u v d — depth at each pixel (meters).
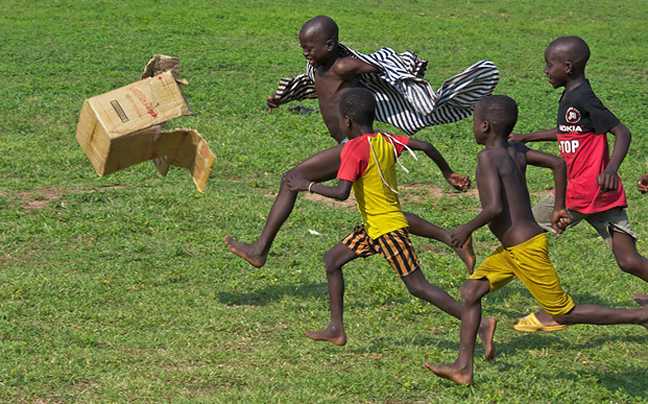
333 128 18.88
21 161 30.17
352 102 15.44
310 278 20.92
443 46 59.44
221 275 20.89
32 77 44.62
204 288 20.06
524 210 14.52
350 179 15.11
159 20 62.97
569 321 15.01
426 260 22.45
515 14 73.56
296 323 18.11
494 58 56.31
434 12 72.88
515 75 51.75
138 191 27.27
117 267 21.09
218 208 26.17
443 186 30.09
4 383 14.74
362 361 16.28
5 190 27.27
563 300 14.80
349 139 15.71
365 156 15.28
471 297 14.62
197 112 39.06
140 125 15.64
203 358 16.14
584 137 17.03
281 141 35.00
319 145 34.56
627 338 17.61
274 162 31.92
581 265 22.14
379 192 15.50
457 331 17.98
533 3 78.31
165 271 20.95
